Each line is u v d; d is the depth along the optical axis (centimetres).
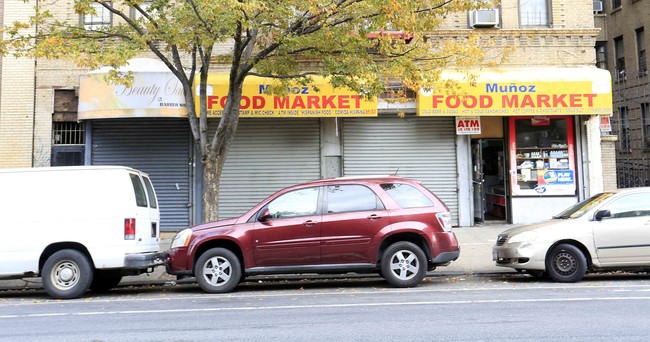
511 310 681
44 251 856
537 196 1535
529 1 1564
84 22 1481
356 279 1032
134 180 907
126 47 1000
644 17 2248
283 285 976
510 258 923
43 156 1452
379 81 1103
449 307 710
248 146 1505
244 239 873
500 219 1580
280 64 1170
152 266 888
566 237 903
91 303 815
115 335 590
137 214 875
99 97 1371
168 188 1488
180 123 1490
